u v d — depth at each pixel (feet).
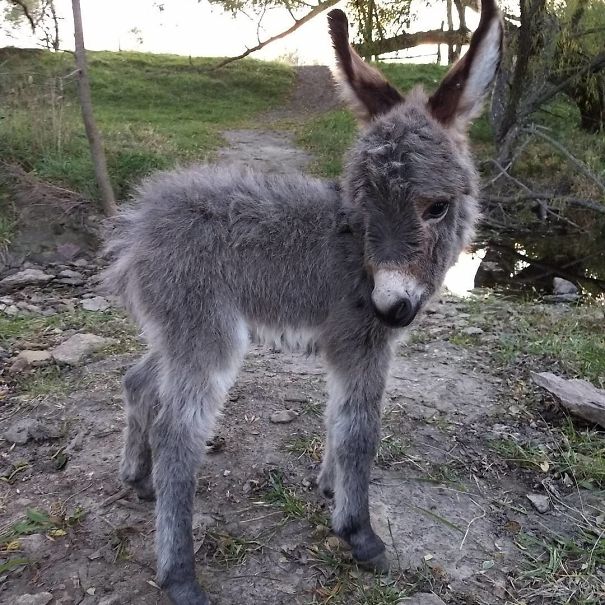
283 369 4.57
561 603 2.68
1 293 6.04
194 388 2.59
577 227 10.71
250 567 2.85
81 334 4.95
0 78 9.27
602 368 4.57
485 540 3.04
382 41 11.09
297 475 3.44
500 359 4.75
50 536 3.01
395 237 2.39
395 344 2.86
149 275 2.66
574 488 3.42
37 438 3.73
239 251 2.67
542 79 11.09
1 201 7.35
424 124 2.54
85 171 7.98
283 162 11.66
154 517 3.13
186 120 16.44
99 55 23.08
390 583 2.77
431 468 3.52
